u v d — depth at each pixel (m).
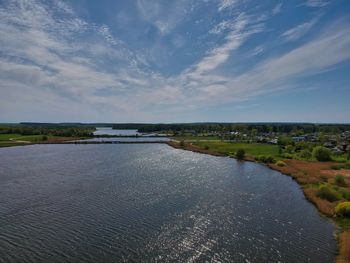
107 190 52.72
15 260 27.05
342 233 33.31
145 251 29.06
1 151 121.69
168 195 49.66
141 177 65.19
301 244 30.86
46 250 29.08
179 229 34.66
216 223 36.72
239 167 80.94
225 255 28.33
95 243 30.72
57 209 41.69
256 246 30.30
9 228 34.59
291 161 89.81
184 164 86.19
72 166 80.88
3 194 49.62
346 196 46.72
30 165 82.38
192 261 27.17
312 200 46.16
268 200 47.19
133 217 38.56
